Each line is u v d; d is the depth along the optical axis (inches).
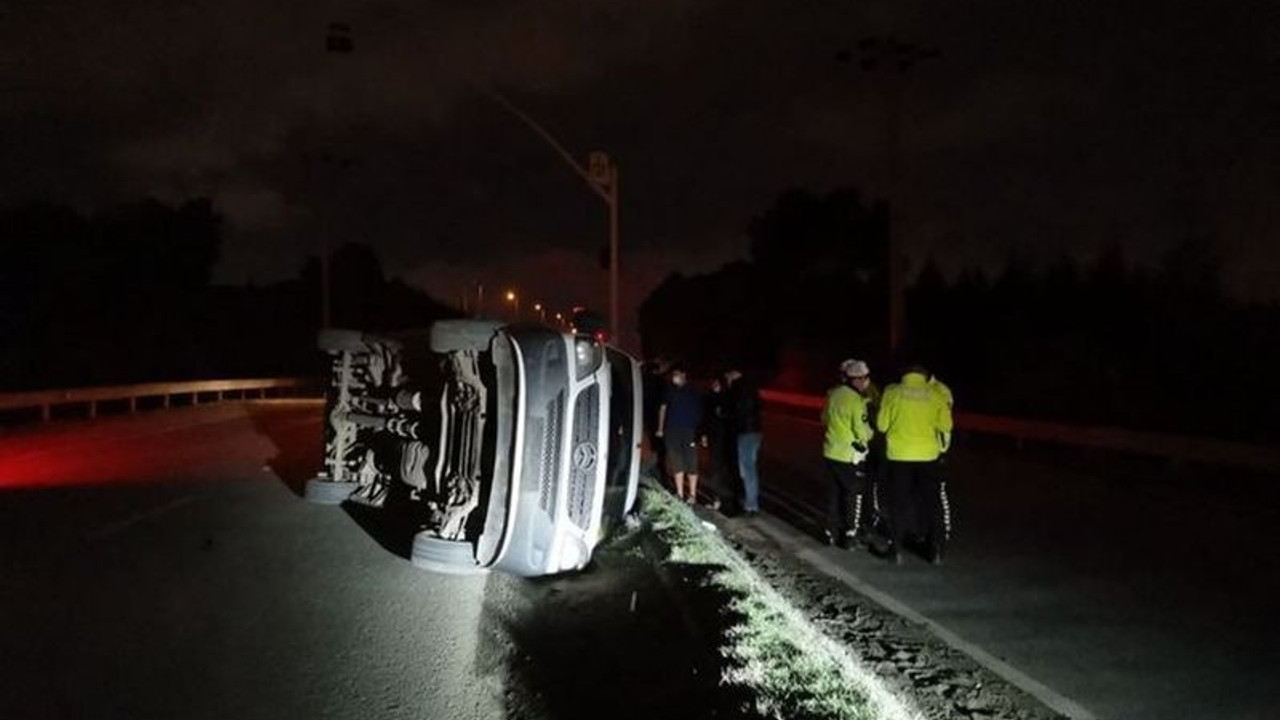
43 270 1950.1
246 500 599.8
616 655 307.7
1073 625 357.1
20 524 519.8
